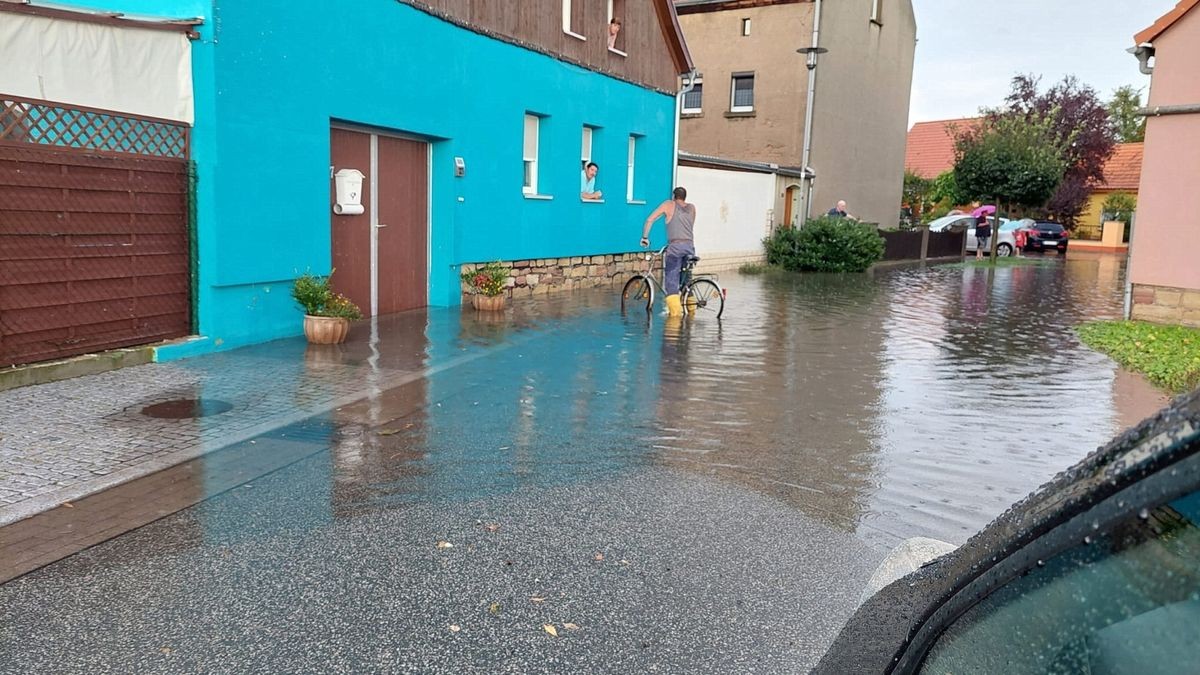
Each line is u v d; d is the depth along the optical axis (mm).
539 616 3623
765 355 10023
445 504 4895
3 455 5441
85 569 3945
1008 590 1225
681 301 13352
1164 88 12469
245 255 9062
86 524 4457
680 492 5219
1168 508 1004
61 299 7375
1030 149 29375
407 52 11594
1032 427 6938
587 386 8102
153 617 3525
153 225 8195
